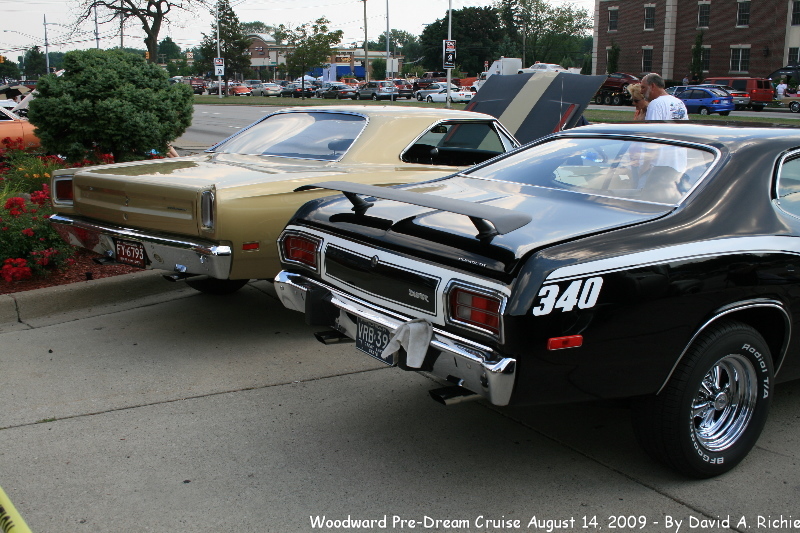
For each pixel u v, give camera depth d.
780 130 3.73
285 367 4.54
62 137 8.99
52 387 4.18
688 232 3.05
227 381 4.30
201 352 4.76
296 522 2.92
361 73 87.19
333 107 6.15
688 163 3.47
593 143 3.98
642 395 3.06
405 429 3.75
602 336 2.82
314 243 3.61
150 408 3.93
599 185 3.62
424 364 3.05
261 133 6.09
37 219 6.11
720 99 33.75
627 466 3.41
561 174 3.81
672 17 50.75
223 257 4.38
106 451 3.46
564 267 2.73
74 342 4.92
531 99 10.66
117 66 8.95
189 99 9.72
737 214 3.20
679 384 3.05
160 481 3.21
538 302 2.68
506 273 2.74
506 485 3.22
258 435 3.65
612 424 3.85
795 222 3.35
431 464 3.39
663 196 3.33
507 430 3.76
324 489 3.17
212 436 3.63
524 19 100.38
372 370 4.53
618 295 2.81
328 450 3.51
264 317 5.51
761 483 3.27
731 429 3.34
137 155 9.27
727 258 3.04
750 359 3.26
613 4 54.75
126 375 4.36
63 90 8.67
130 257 4.89
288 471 3.31
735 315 3.25
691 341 3.02
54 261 6.04
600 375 2.88
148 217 4.67
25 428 3.68
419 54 125.62
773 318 3.38
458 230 3.10
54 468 3.30
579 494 3.15
